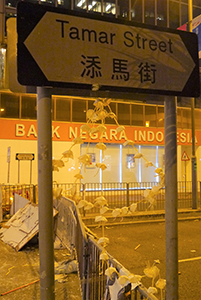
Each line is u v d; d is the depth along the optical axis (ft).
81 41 5.87
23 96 57.67
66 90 6.06
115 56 6.10
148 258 20.16
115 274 7.18
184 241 25.25
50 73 5.64
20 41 5.51
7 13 57.31
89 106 62.03
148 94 6.30
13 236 22.70
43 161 5.92
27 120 57.82
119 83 6.09
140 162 67.10
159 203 42.37
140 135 66.85
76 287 14.38
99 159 62.49
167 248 6.10
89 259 11.71
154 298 5.45
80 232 14.32
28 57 5.53
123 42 6.18
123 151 65.31
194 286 15.44
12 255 19.75
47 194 5.90
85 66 5.87
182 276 16.90
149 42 6.38
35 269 17.03
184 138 71.51
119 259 19.99
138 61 6.26
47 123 5.95
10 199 32.73
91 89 5.90
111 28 6.12
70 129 59.98
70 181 58.34
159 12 70.33
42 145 5.92
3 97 56.44
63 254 19.69
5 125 56.34
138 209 38.40
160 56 6.43
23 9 5.55
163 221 33.42
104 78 5.99
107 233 28.17
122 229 29.96
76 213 17.85
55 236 24.04
